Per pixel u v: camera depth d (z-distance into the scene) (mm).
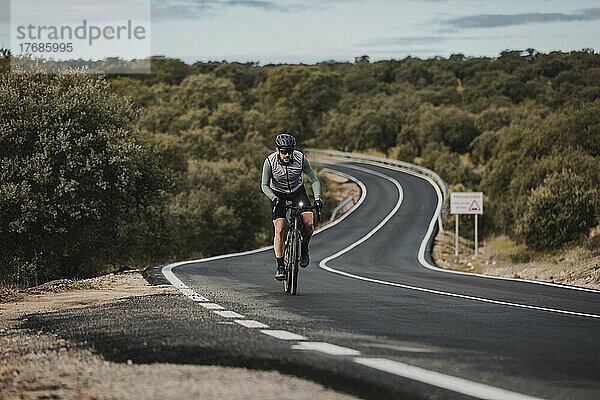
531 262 25062
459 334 5855
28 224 20438
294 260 9688
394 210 51875
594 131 39844
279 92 131500
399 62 169625
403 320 6840
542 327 6555
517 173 41062
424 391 3562
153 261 33000
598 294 11328
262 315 7004
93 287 11109
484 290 11633
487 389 3656
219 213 45094
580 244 26766
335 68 175750
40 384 3816
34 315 7367
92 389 3670
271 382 3715
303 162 9711
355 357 4477
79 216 20750
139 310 7402
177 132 85188
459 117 89125
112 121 23375
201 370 4047
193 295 9195
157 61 128250
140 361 4391
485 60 148000
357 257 28328
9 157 21344
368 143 106250
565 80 109125
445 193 55938
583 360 4691
